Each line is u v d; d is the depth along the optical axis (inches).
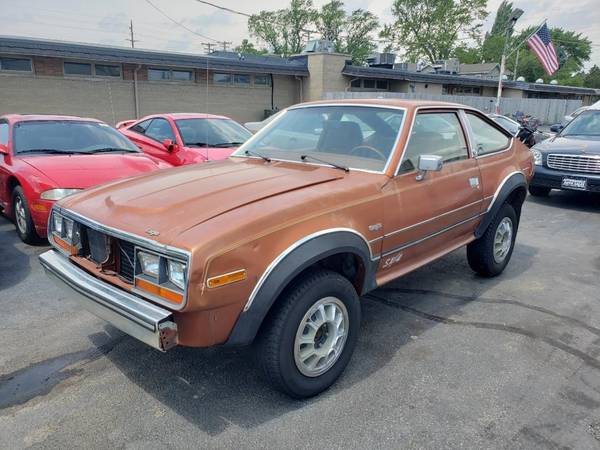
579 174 320.2
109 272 107.4
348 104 152.4
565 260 215.2
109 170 217.5
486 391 115.3
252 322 95.5
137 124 347.9
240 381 118.8
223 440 98.2
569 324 151.1
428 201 137.8
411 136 136.7
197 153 281.0
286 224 100.0
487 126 182.7
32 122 251.4
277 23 2347.4
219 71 901.2
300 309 101.7
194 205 103.7
